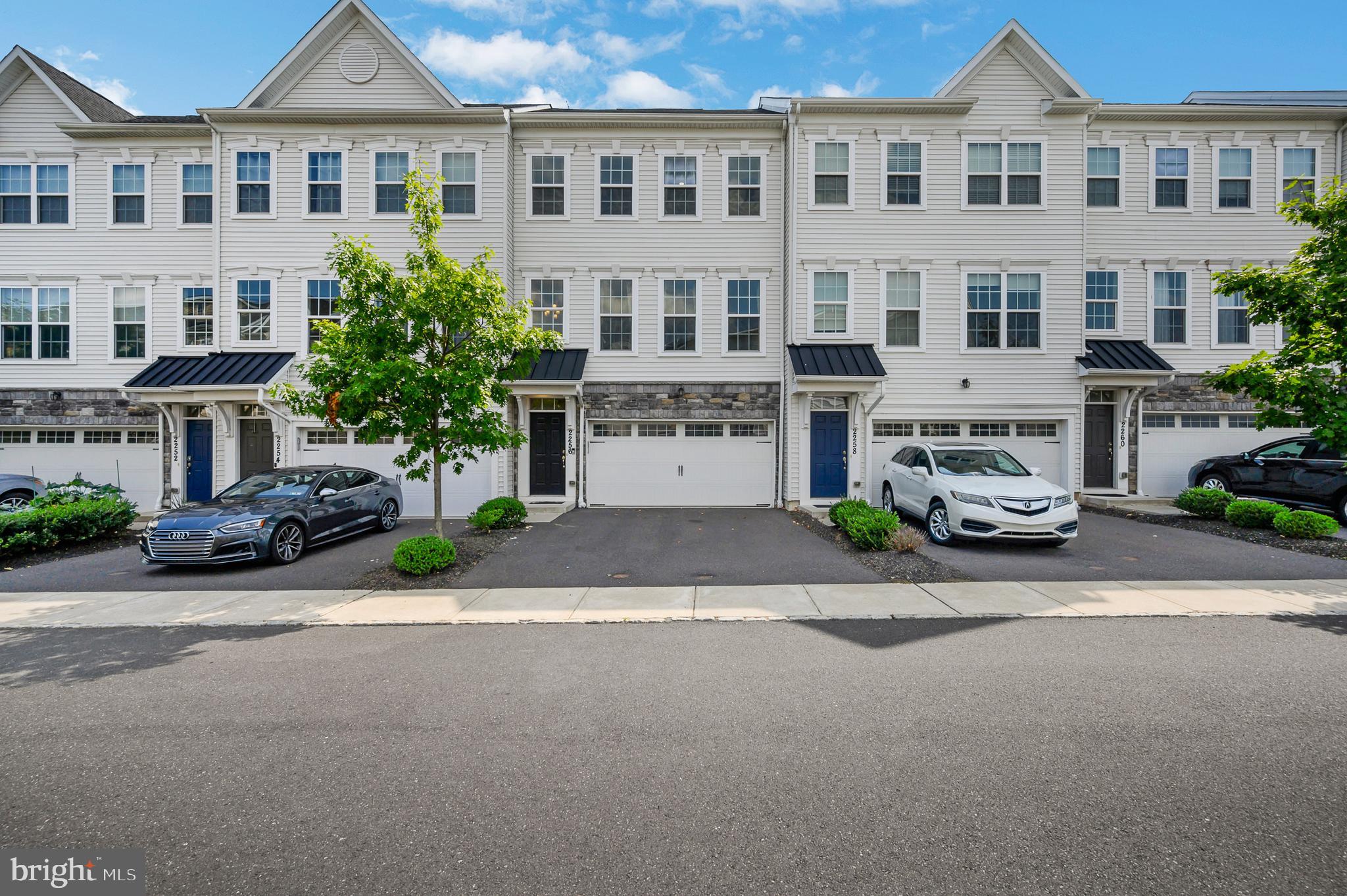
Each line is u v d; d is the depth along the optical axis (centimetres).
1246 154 1572
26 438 1566
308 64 1508
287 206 1505
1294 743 395
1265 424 939
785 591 795
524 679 516
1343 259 882
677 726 427
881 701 464
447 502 1494
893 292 1519
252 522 924
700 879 277
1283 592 761
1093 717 432
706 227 1567
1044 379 1509
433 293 879
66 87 1605
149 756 389
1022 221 1510
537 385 1450
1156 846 296
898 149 1514
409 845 303
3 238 1561
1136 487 1557
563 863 288
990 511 981
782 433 1549
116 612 722
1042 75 1498
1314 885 270
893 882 274
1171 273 1587
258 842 305
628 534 1188
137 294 1577
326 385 873
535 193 1570
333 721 438
